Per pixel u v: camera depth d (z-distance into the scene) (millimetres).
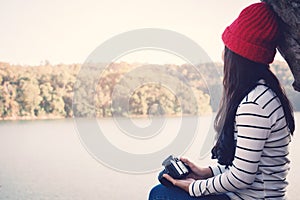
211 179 1375
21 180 5492
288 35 1456
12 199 5074
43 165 5773
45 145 6410
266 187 1344
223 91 1408
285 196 1392
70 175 5547
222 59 1424
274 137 1313
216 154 1469
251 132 1271
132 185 5074
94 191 5098
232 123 1351
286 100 1347
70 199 5031
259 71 1319
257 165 1291
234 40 1328
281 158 1343
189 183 1451
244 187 1319
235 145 1370
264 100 1283
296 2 1338
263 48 1313
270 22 1320
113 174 5414
